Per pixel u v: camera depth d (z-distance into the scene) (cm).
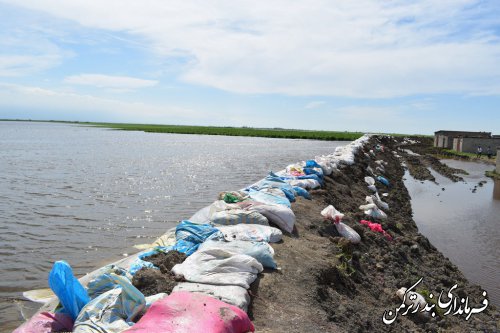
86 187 2191
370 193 2136
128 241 1295
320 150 5528
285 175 1691
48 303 618
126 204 1812
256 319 632
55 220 1507
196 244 868
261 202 1105
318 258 922
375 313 830
